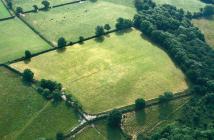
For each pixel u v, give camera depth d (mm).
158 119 153875
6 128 144125
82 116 151250
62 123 147750
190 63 178875
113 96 162750
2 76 170500
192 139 133625
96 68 178750
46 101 156625
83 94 162375
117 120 146625
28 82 166875
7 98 158000
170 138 136000
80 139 142125
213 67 178875
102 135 144375
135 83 171000
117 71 177750
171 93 162375
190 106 160000
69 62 182000
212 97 160375
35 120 148125
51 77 171375
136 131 147375
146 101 161125
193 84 172750
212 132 138250
